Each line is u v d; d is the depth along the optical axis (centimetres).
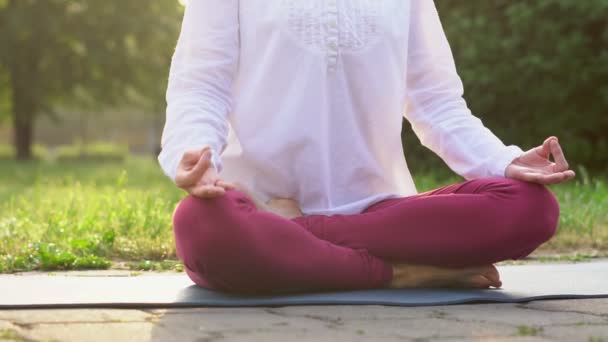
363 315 278
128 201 634
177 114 309
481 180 319
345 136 325
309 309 288
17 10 2294
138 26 2295
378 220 316
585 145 1270
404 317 275
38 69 2402
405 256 318
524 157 318
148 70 2391
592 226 571
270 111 319
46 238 508
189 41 321
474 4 1337
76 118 3862
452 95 346
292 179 322
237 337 242
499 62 1273
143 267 428
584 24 1256
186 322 265
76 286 335
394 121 330
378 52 323
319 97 317
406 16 335
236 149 325
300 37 317
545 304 304
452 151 336
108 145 3606
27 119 2452
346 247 316
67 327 257
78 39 2322
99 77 2431
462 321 269
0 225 548
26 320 268
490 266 328
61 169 1856
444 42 350
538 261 462
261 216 298
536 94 1252
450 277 326
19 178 1477
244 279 302
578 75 1230
